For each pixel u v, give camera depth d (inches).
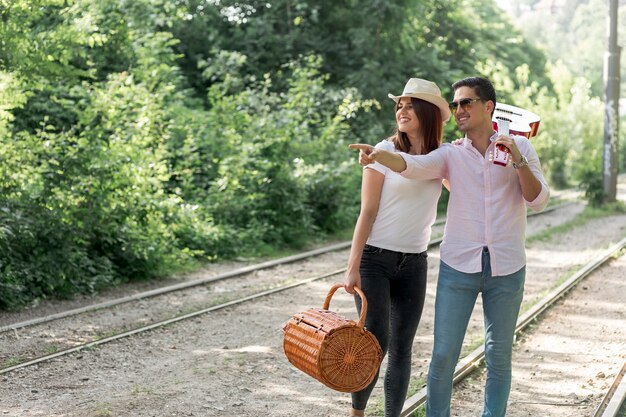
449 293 181.3
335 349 174.4
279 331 346.3
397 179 188.5
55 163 433.1
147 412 236.1
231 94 749.3
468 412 237.9
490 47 1310.3
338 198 690.2
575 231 721.6
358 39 947.3
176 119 650.8
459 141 186.1
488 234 177.6
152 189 519.8
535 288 449.1
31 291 396.8
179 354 305.6
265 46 935.7
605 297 419.8
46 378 270.4
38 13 429.1
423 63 995.3
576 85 1510.8
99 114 527.2
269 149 654.5
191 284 449.7
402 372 195.9
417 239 192.5
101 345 314.7
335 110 818.2
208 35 910.4
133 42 715.4
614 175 955.3
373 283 190.1
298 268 526.3
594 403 246.8
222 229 575.2
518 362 294.2
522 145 180.7
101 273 438.6
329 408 243.0
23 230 400.5
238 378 273.3
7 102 438.9
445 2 1119.6
